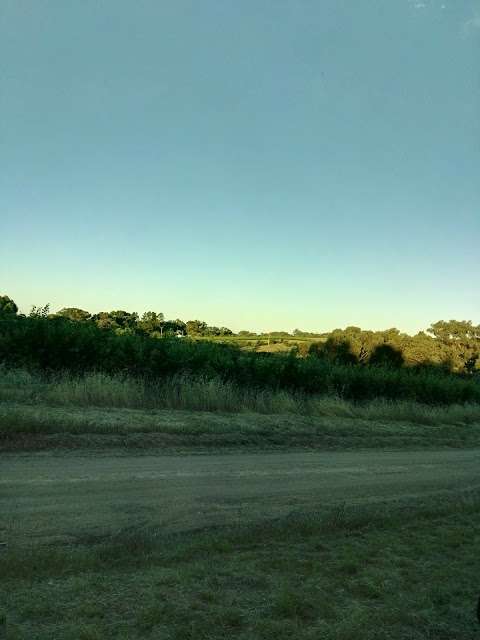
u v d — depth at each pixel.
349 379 22.08
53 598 4.10
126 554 5.12
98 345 16.14
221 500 7.52
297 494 8.30
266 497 7.93
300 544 5.96
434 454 13.66
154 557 5.11
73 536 5.64
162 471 8.75
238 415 14.68
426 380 24.98
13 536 5.46
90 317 35.88
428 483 9.99
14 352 15.20
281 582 4.78
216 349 19.52
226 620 3.94
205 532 6.14
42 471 7.93
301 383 19.91
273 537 6.12
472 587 5.03
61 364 15.48
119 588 4.37
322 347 39.16
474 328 41.03
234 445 11.66
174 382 15.62
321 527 6.52
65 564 4.72
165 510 6.80
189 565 5.00
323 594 4.57
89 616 3.84
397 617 4.24
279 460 10.77
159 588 4.42
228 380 17.77
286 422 14.78
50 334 15.77
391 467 11.27
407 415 19.78
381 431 16.02
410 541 6.36
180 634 3.68
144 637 3.62
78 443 9.67
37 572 4.54
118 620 3.83
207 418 13.39
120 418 11.66
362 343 39.09
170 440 10.93
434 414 20.81
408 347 39.25
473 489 9.78
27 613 3.82
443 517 7.66
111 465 8.72
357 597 4.62
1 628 3.58
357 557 5.60
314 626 4.00
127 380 14.66
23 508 6.32
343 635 3.85
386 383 23.16
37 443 9.27
